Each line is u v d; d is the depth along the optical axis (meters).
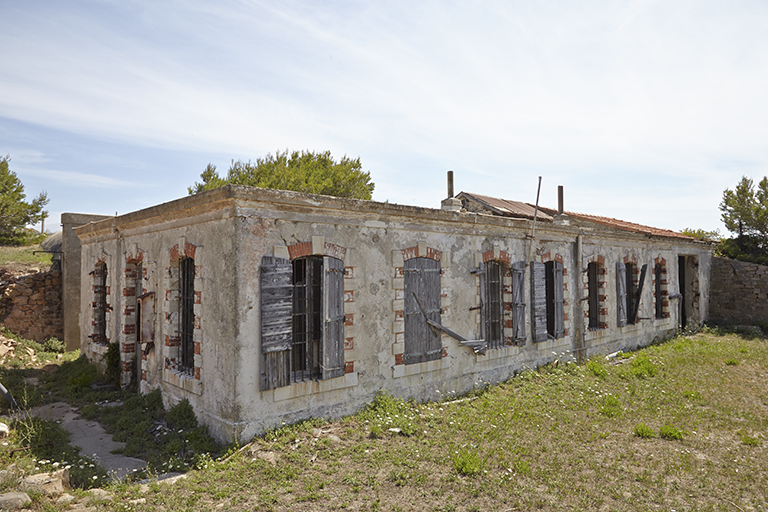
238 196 6.79
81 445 7.24
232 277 6.91
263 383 6.99
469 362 10.16
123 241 10.80
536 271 11.71
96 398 9.65
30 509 4.76
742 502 5.57
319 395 7.73
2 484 5.02
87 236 12.55
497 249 10.93
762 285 18.70
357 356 8.22
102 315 12.23
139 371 10.42
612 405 9.01
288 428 7.16
